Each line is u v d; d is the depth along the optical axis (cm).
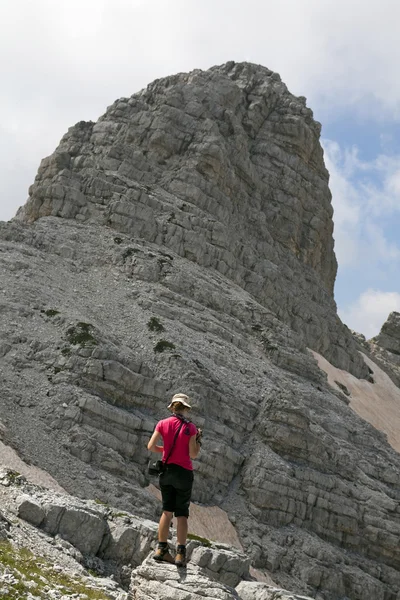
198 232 8150
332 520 5391
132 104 9844
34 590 1641
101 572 2092
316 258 10938
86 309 5969
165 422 1644
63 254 6850
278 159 10675
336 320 10400
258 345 7194
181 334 6175
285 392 6272
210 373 5638
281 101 11275
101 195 7894
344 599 4934
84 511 2203
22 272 6103
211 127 9375
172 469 1627
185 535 1656
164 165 9112
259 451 5344
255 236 9556
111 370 4912
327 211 11294
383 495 5753
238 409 5541
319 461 5672
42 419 4534
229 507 4962
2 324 5197
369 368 10650
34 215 7762
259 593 1784
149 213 7775
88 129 9800
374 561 5478
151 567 1673
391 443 8275
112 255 7019
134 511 4209
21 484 2333
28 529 2055
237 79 11269
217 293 7312
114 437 4616
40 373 4878
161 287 6794
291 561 4859
